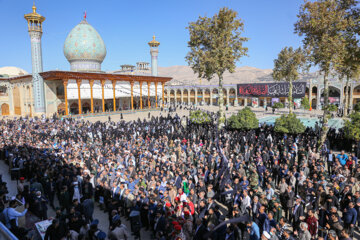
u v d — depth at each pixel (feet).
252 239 22.36
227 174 31.65
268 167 46.21
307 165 41.22
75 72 129.49
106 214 34.50
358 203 26.25
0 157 59.72
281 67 112.27
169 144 63.67
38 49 127.03
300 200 26.78
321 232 24.91
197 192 33.14
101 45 157.99
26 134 73.46
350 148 61.67
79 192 35.47
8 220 24.35
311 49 56.54
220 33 75.46
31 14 121.60
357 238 27.14
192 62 79.97
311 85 184.34
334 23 53.78
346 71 64.64
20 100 151.33
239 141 64.69
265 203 27.91
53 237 21.71
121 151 50.78
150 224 28.53
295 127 73.00
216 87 227.61
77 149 52.49
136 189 31.60
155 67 194.39
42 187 35.14
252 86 188.24
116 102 177.68
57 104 137.69
